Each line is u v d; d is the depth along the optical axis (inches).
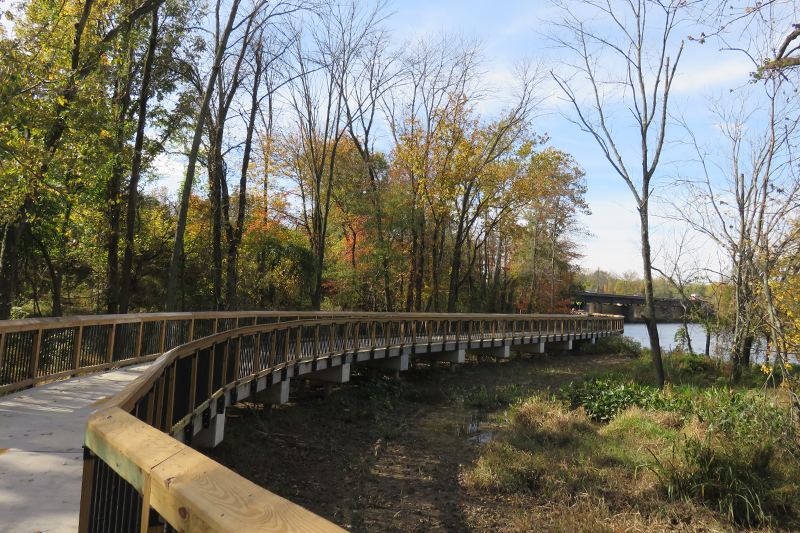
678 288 817.5
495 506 296.4
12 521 130.5
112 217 711.1
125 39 577.0
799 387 377.4
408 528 268.5
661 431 393.7
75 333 353.4
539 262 1668.3
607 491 302.2
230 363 353.7
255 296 962.7
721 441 331.9
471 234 1433.3
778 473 320.5
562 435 401.4
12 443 197.6
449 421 501.4
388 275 1125.7
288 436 418.9
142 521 66.4
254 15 714.8
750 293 536.1
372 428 468.4
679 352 873.5
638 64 606.5
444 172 1082.1
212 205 853.2
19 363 300.5
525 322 1048.2
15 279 750.5
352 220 1132.5
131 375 361.4
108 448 85.1
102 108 470.0
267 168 1075.3
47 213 625.9
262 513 47.0
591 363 993.5
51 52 443.8
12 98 369.7
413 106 1080.8
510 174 1131.9
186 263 1015.6
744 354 708.7
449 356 780.6
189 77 772.0
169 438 78.0
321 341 520.1
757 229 507.2
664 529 257.1
